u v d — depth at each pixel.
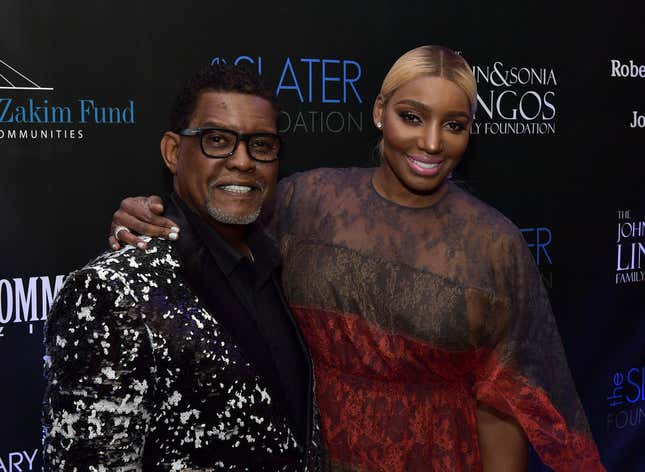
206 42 2.10
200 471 1.18
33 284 1.95
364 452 1.60
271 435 1.23
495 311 1.57
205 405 1.17
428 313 1.54
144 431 1.11
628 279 2.89
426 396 1.60
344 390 1.62
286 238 1.68
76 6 1.94
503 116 2.58
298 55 2.24
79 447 1.07
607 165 2.80
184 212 1.28
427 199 1.61
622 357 2.92
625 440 2.96
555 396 1.61
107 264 1.14
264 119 1.26
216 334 1.19
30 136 1.92
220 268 1.26
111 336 1.08
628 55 2.79
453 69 1.50
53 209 1.96
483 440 1.67
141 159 2.05
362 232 1.61
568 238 2.75
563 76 2.68
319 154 2.30
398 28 2.38
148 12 2.02
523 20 2.57
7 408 1.95
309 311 1.62
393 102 1.54
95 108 1.98
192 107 1.27
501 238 1.58
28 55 1.90
